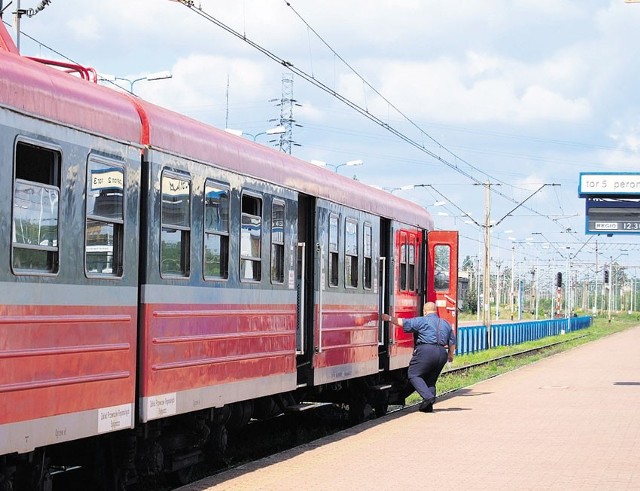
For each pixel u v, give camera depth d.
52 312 8.23
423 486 10.44
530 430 15.35
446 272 20.97
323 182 15.01
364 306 16.95
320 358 14.80
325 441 13.98
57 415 8.26
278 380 13.23
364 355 16.94
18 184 7.81
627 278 167.75
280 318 13.30
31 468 8.62
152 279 9.83
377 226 17.73
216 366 11.28
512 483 10.69
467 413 17.89
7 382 7.63
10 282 7.70
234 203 11.80
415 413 17.86
